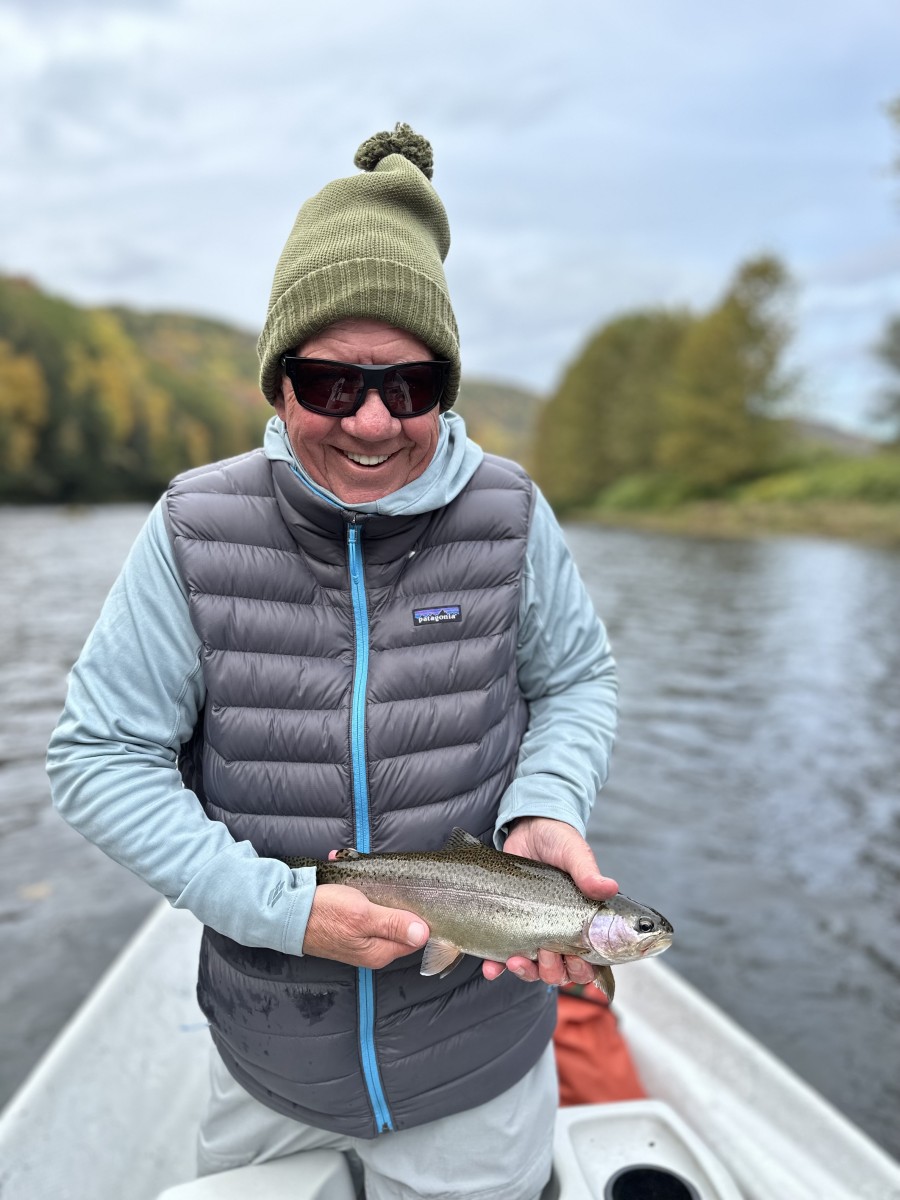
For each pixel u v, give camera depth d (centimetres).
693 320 5788
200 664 156
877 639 1295
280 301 151
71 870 537
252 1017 162
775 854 564
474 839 160
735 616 1496
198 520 153
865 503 3819
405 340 150
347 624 157
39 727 823
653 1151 207
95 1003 265
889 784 690
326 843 158
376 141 169
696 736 809
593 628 187
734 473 4847
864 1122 345
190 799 153
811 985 427
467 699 161
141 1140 232
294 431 152
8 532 3303
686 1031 273
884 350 4812
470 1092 168
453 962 155
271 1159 186
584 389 6544
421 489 156
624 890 516
